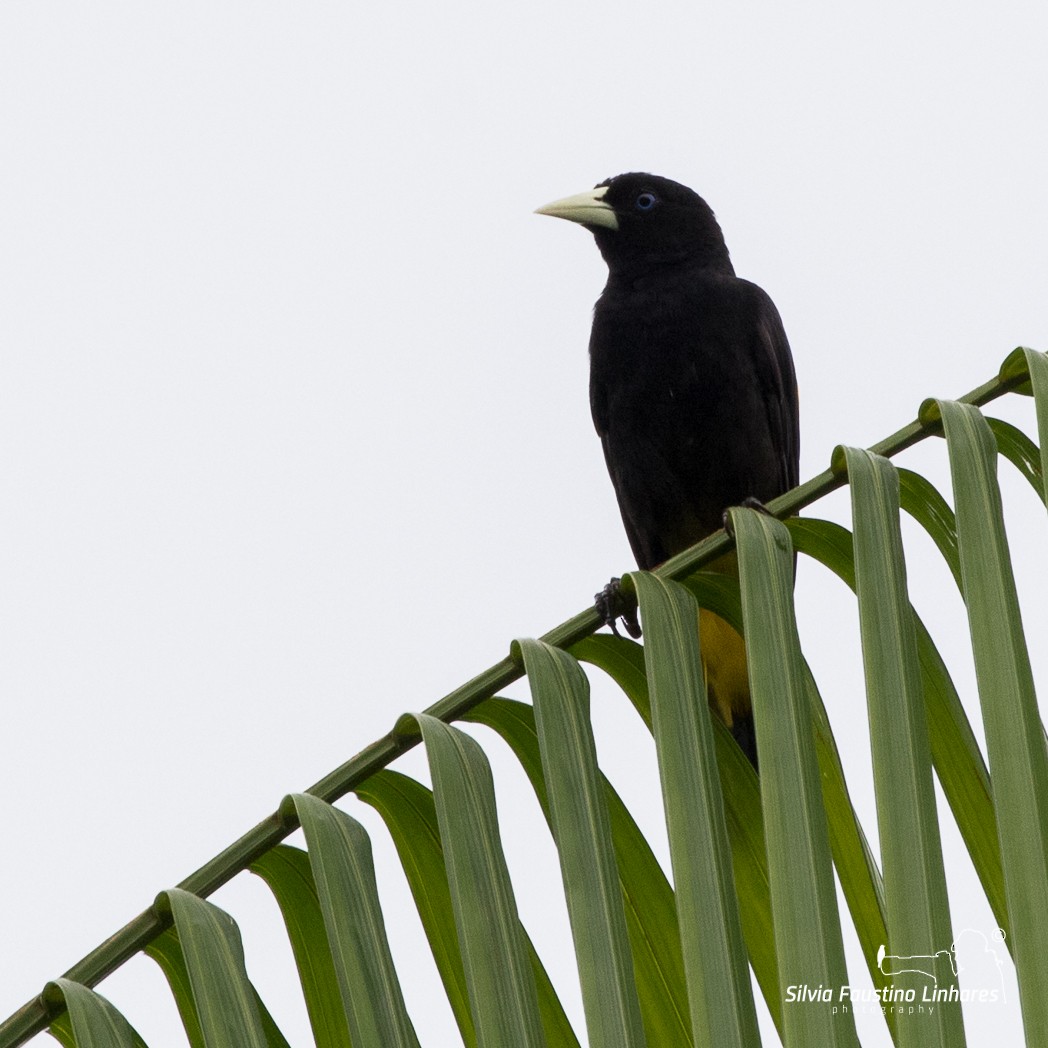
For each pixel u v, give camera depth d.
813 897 3.98
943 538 5.04
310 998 4.61
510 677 4.77
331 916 4.15
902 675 4.29
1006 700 4.22
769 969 4.94
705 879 4.12
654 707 4.43
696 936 4.02
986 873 4.73
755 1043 3.86
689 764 4.34
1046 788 4.11
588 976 4.01
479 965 4.05
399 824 4.76
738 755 5.20
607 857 4.22
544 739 4.39
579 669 4.54
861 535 4.50
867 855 5.00
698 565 5.39
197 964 4.11
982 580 4.41
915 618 4.95
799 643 4.44
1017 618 4.36
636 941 4.77
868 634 4.35
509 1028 3.98
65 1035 4.33
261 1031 4.06
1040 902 3.92
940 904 3.96
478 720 4.87
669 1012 4.69
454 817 4.23
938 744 4.88
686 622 4.57
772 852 4.07
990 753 4.16
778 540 4.59
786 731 4.27
